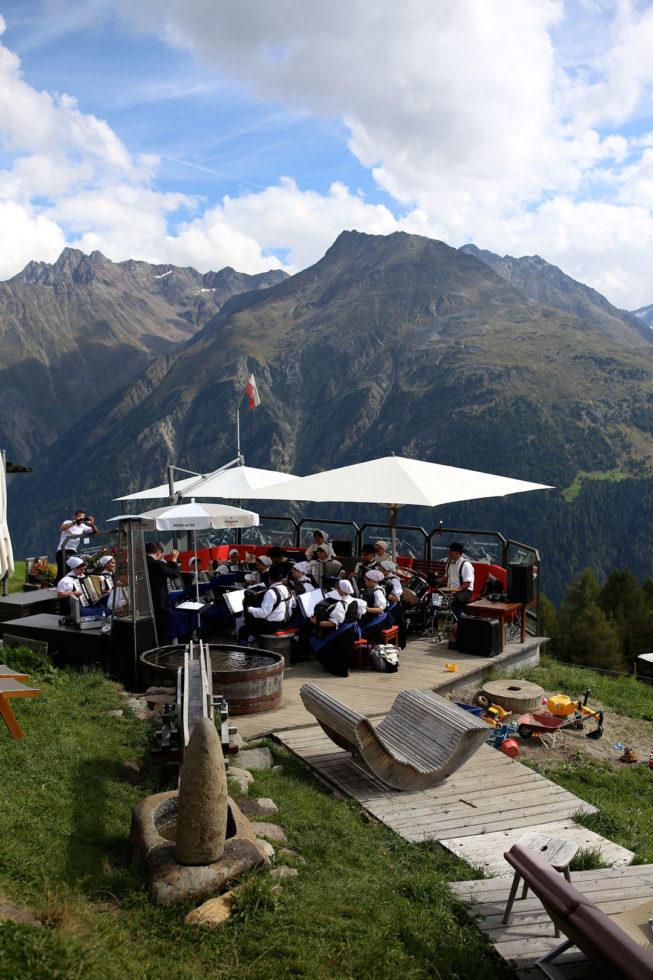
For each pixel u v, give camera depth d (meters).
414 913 4.73
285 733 8.16
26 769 5.82
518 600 12.35
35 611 12.05
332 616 10.38
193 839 4.41
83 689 8.74
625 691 13.30
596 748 9.80
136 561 9.23
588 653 50.06
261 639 10.80
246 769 7.02
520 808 6.73
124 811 5.59
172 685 8.57
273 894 4.39
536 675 12.48
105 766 6.41
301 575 11.36
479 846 5.96
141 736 7.33
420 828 6.25
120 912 4.12
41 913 3.72
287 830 5.63
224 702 7.46
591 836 6.23
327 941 4.16
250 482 16.39
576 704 10.58
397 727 7.82
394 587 12.05
